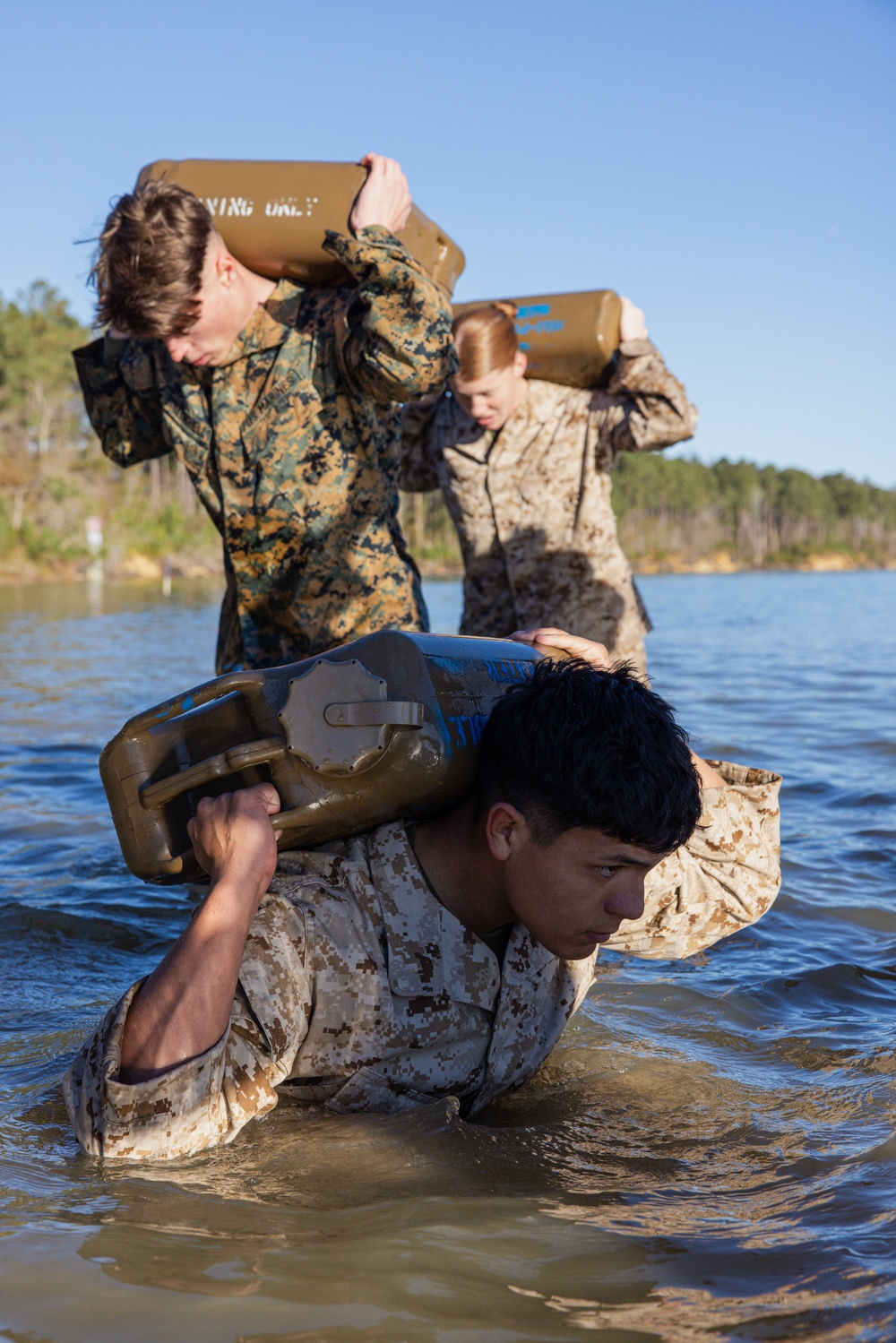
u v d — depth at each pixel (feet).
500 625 18.04
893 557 458.50
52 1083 6.97
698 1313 4.43
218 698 6.30
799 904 11.78
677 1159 6.05
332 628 11.83
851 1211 5.32
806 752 21.01
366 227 10.64
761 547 424.46
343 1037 5.96
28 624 67.15
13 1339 4.23
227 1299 4.49
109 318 10.69
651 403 16.52
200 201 10.73
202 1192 5.39
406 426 18.37
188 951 5.53
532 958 6.45
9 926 10.61
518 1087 6.95
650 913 7.15
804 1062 7.67
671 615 83.15
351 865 6.17
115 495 246.27
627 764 5.36
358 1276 4.67
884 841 14.33
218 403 11.42
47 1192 5.37
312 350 11.30
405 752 5.82
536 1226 5.16
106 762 6.41
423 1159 5.75
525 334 16.93
